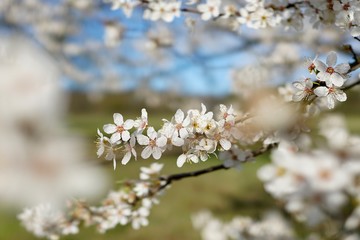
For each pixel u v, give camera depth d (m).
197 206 7.05
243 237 3.49
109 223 2.80
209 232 4.35
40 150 0.66
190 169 8.79
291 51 5.89
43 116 0.64
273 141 2.20
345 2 2.38
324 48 3.50
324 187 1.02
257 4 2.66
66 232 2.91
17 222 5.99
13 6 6.99
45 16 8.17
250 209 6.86
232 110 2.14
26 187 0.67
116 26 4.46
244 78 5.85
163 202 7.30
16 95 0.62
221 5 2.82
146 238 5.88
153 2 2.89
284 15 2.64
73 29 8.40
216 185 8.12
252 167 9.06
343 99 1.99
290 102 2.11
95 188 0.69
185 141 2.06
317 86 2.08
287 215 3.75
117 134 1.93
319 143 1.12
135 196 2.63
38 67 0.63
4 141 0.64
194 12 2.87
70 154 0.68
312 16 2.51
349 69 2.01
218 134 2.09
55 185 0.68
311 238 2.44
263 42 5.81
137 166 7.04
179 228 6.19
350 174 1.05
